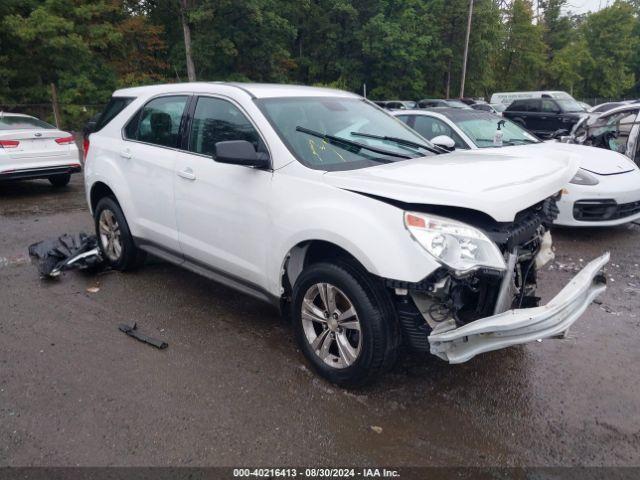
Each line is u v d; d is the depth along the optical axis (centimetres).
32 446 278
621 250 629
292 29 2948
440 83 4150
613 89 5319
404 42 3562
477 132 729
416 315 301
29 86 2077
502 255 288
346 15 3462
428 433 293
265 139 366
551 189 323
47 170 933
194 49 2786
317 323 351
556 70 4916
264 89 410
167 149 447
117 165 498
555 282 523
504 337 277
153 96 480
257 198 361
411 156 383
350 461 271
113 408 311
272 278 360
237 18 2780
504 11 4709
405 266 280
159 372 350
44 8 1997
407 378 348
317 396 325
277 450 278
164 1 2922
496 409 315
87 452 274
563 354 381
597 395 330
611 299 482
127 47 2595
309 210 324
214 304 462
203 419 302
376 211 297
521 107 2130
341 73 3578
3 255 594
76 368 354
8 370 350
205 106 423
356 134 400
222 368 356
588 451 279
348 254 317
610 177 658
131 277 525
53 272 518
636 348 390
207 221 405
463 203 274
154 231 466
